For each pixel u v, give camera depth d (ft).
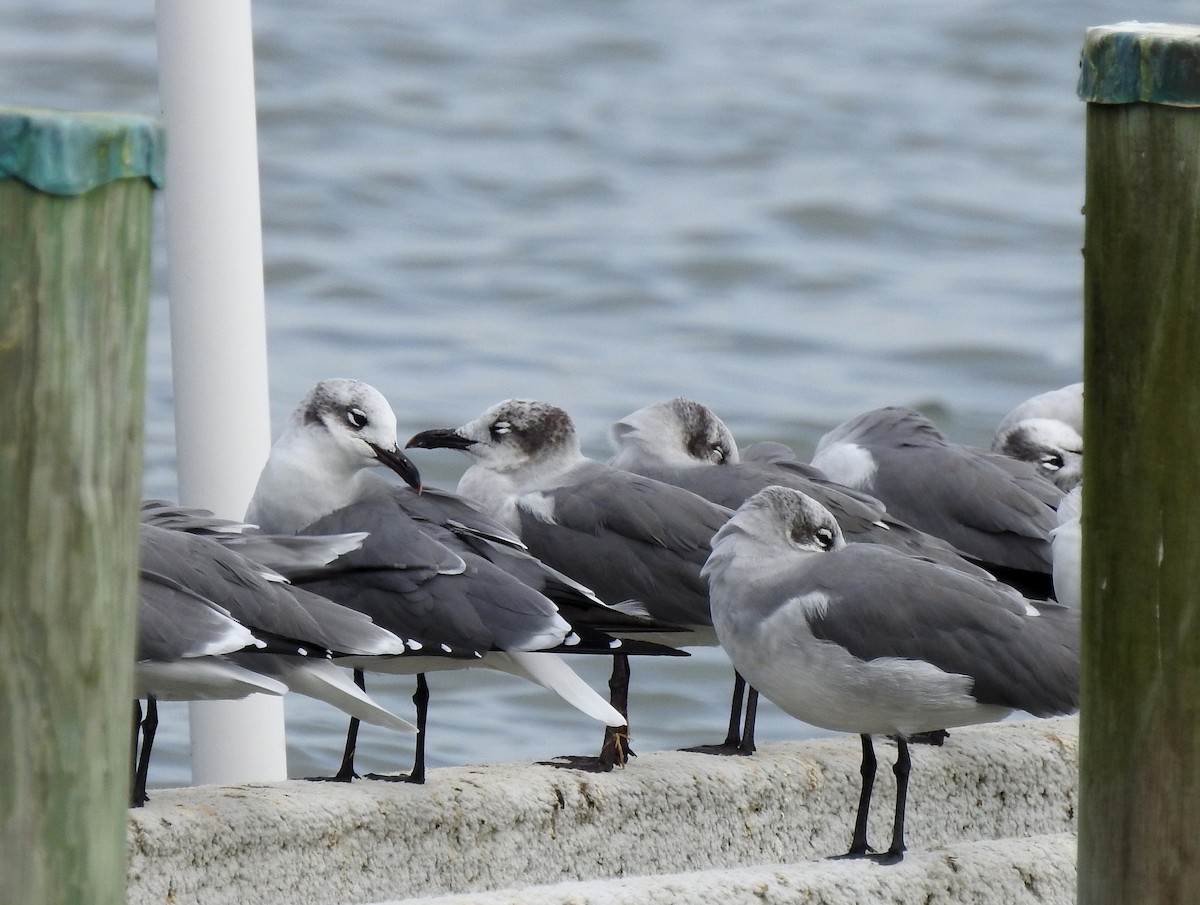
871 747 36.52
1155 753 27.50
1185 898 27.66
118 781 22.97
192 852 32.40
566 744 58.23
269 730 44.11
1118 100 26.43
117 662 22.65
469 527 41.60
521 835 35.60
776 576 36.50
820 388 95.40
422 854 34.73
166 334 96.43
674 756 38.60
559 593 41.29
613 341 101.91
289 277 110.11
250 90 44.50
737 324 104.99
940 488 49.90
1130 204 26.58
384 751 57.11
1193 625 27.07
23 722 22.18
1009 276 115.03
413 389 91.35
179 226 44.11
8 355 21.57
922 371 98.63
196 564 35.86
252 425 44.62
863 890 31.81
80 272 21.67
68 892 22.65
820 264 115.75
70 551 22.03
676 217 123.34
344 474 42.98
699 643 45.93
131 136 21.84
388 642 36.83
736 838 37.42
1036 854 33.50
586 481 46.14
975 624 35.58
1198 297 26.40
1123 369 26.99
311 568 39.04
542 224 121.19
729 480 46.80
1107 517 27.43
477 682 63.41
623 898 29.60
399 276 110.42
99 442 22.09
